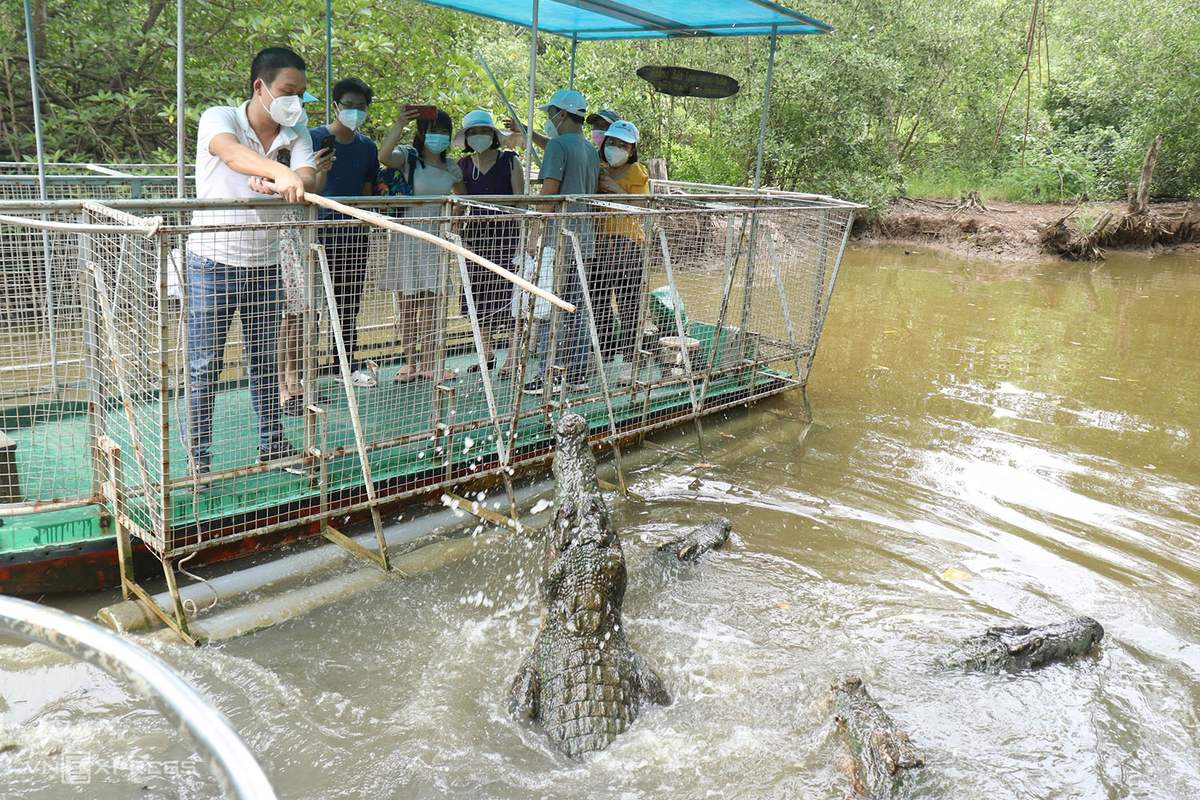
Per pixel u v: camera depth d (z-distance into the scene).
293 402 5.20
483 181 7.17
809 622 4.79
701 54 18.75
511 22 9.45
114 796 3.18
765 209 6.85
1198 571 5.46
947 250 18.81
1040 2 22.34
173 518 4.34
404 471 5.26
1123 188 22.75
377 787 3.40
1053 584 5.26
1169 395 8.95
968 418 8.06
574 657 3.98
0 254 4.70
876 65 18.47
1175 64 22.09
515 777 3.50
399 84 11.77
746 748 3.75
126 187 6.87
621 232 6.42
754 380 7.48
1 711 3.60
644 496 6.23
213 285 4.45
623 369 7.08
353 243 5.23
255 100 4.82
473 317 5.29
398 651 4.31
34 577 4.30
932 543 5.71
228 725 1.18
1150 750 3.89
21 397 5.27
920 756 3.57
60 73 10.73
